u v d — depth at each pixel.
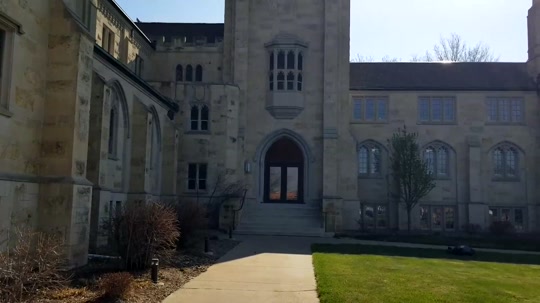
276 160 33.06
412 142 33.12
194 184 29.42
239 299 10.17
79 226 13.51
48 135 13.48
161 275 12.32
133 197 22.80
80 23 14.21
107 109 18.84
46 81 13.62
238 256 17.33
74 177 13.48
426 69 37.06
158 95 26.20
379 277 13.04
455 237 28.83
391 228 33.84
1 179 11.60
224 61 33.09
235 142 30.30
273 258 17.00
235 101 30.47
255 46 32.97
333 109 31.66
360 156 35.03
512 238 29.31
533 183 34.28
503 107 35.06
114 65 20.23
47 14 13.70
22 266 8.66
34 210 13.02
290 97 31.91
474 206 33.62
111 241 14.12
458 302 10.16
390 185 34.34
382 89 35.06
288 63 32.47
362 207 34.44
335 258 16.95
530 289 12.14
